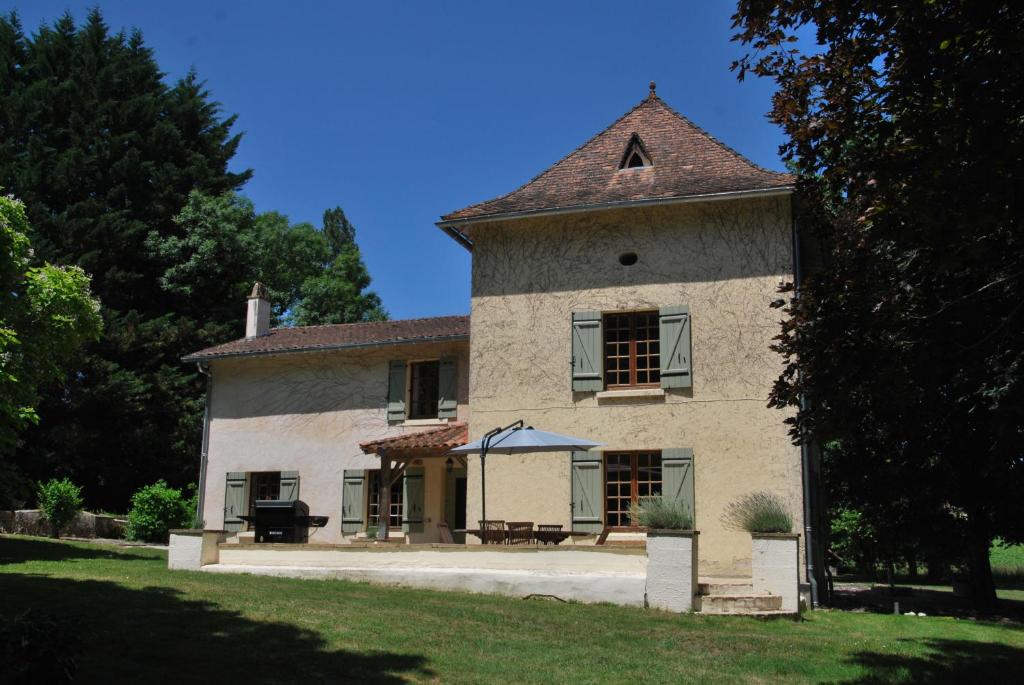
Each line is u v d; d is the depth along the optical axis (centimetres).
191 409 2945
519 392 1623
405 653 833
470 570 1267
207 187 3425
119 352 2919
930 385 775
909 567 2794
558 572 1229
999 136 632
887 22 698
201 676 710
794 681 801
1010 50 599
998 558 3603
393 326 2108
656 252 1595
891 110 732
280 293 3959
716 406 1510
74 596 1005
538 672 794
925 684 796
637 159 1738
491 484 1605
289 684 707
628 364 1628
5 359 1184
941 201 650
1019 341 733
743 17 832
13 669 588
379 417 1927
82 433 2741
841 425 787
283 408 2033
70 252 2905
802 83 827
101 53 3341
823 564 1736
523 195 1739
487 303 1677
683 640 955
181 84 3575
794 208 1555
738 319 1526
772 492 1452
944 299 782
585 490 1548
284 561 1420
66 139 3169
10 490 1214
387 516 1652
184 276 3164
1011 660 911
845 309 791
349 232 6016
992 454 778
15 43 3334
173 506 2289
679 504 1352
